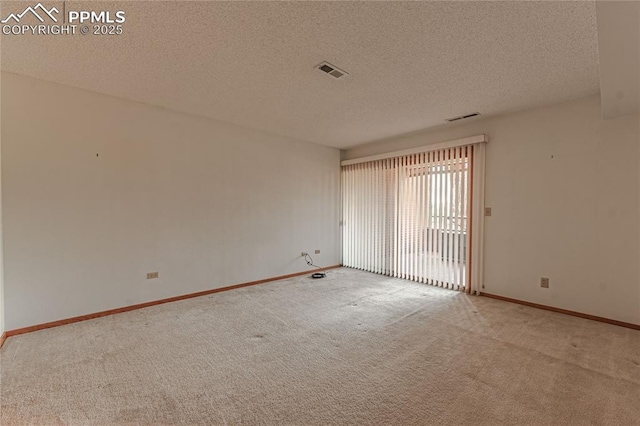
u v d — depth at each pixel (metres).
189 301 3.69
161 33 2.06
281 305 3.54
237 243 4.32
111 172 3.23
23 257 2.74
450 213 4.23
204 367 2.17
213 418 1.64
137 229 3.42
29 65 2.54
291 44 2.20
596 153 3.09
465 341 2.58
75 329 2.82
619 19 1.75
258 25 1.97
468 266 4.04
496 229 3.81
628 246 2.91
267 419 1.63
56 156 2.91
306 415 1.67
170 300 3.67
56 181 2.91
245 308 3.43
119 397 1.81
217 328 2.86
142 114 3.44
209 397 1.82
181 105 3.51
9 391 1.86
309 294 3.99
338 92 3.08
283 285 4.46
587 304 3.14
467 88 2.96
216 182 4.09
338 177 5.85
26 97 2.76
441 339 2.62
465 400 1.78
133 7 1.78
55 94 2.90
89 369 2.12
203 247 3.97
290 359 2.28
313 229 5.39
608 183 3.02
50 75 2.73
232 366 2.18
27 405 1.73
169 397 1.82
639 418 1.62
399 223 4.90
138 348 2.45
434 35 2.07
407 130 4.48
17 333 2.69
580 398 1.79
